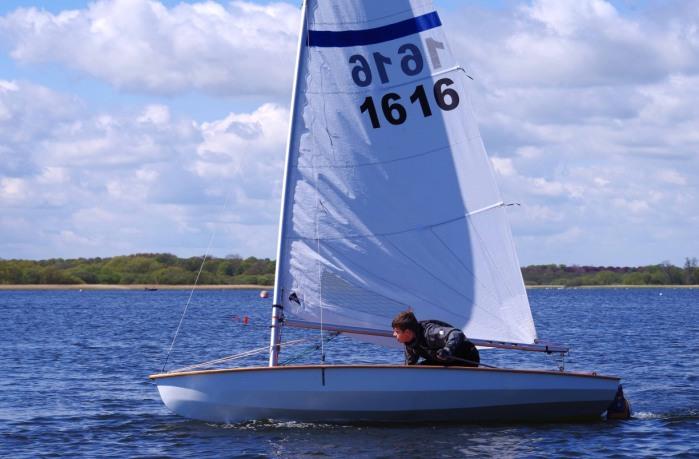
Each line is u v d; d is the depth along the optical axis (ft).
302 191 62.44
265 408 59.06
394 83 63.31
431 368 57.52
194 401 60.54
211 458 52.54
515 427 59.31
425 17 63.41
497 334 62.90
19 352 132.46
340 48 62.90
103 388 87.15
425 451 52.75
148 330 194.90
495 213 63.21
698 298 539.70
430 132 63.36
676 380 90.74
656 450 54.19
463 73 63.67
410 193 63.16
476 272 63.00
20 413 70.95
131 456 54.54
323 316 62.28
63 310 326.03
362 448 53.47
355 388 57.67
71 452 56.13
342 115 62.80
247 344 151.33
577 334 172.04
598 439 56.75
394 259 62.85
